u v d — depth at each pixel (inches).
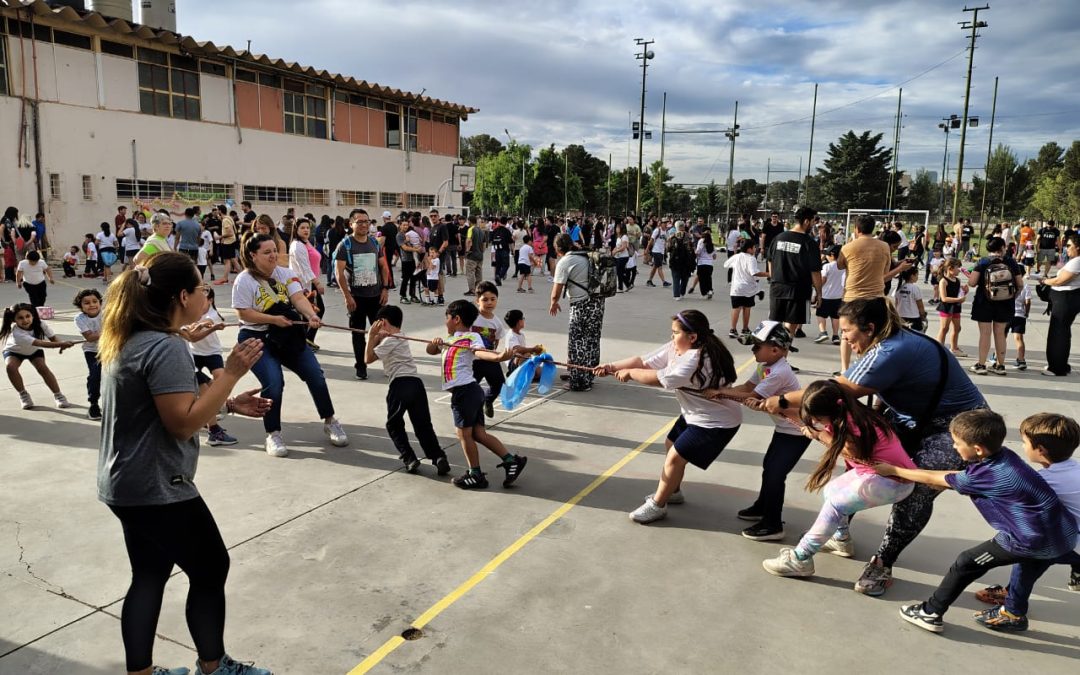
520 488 193.6
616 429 247.3
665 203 3444.9
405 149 1258.6
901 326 140.0
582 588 142.6
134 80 810.8
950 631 131.0
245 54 914.1
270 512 174.1
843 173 3174.2
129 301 94.0
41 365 251.6
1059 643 127.9
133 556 99.6
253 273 213.8
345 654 119.6
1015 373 343.6
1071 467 125.6
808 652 123.4
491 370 247.6
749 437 242.2
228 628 126.0
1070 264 327.3
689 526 172.6
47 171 737.0
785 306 348.2
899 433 144.9
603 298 292.2
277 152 1004.6
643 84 1755.7
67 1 829.8
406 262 557.6
